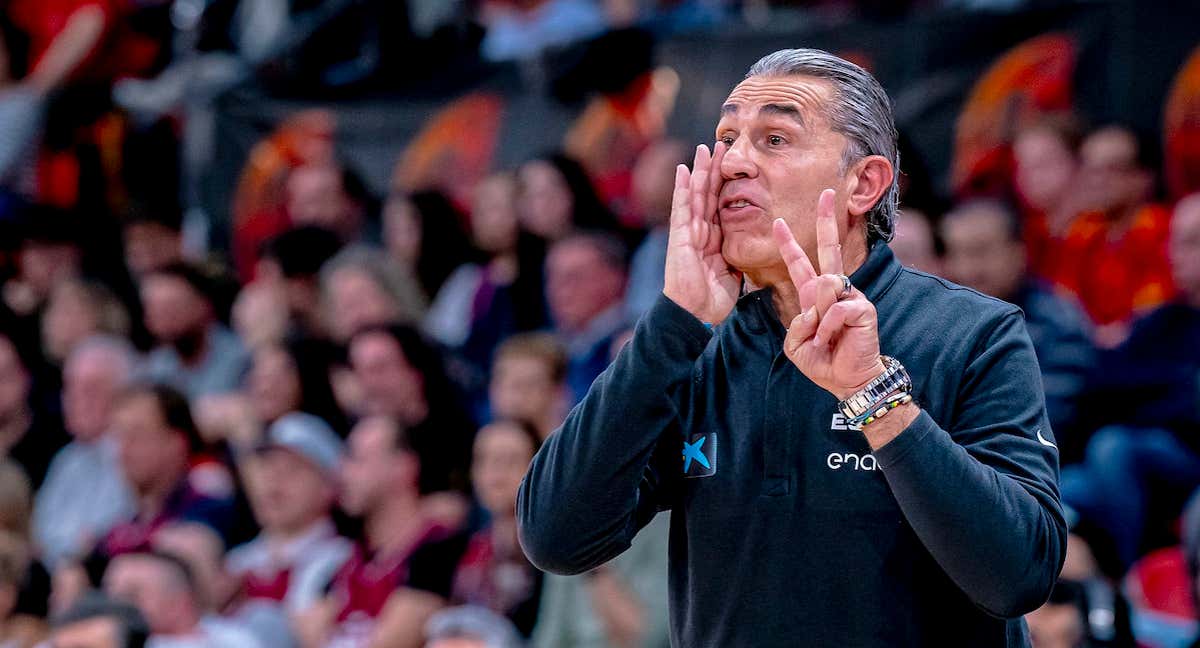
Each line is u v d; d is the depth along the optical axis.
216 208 24.64
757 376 7.00
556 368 16.67
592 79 21.23
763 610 6.73
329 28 24.12
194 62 27.34
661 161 19.53
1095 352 16.31
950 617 6.70
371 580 16.09
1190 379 15.76
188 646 15.71
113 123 26.48
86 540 19.75
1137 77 17.91
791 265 6.50
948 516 6.17
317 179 23.05
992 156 18.44
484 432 15.35
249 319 22.14
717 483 6.91
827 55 7.15
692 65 20.55
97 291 23.30
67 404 21.86
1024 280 16.89
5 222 25.59
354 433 16.69
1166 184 17.77
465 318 21.23
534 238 20.58
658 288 18.83
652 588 13.49
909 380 6.38
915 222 16.17
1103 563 13.93
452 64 22.95
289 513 17.64
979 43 18.61
